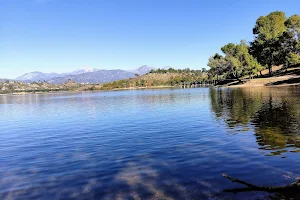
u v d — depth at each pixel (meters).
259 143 15.89
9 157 16.53
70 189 10.63
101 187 10.59
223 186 9.91
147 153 15.27
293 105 32.44
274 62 95.69
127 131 23.23
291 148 14.40
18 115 46.69
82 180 11.53
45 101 96.31
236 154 13.89
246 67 109.88
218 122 24.66
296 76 85.12
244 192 9.30
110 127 26.17
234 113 30.00
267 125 21.33
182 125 24.42
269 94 52.22
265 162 12.33
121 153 15.67
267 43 93.38
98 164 13.73
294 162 12.14
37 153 17.25
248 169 11.56
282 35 81.56
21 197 10.17
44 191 10.62
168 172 11.79
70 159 15.13
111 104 59.47
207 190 9.64
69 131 25.50
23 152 17.77
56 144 19.84
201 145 16.34
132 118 32.06
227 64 119.19
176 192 9.63
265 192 9.22
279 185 9.77
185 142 17.47
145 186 10.36
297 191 9.15
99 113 41.16
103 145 18.28
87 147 18.02
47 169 13.48
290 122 21.91
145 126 25.28
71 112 46.28
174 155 14.45
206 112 33.00
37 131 26.92
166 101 57.25
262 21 97.56
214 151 14.74
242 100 45.03
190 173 11.48
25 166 14.30
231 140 17.14
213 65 132.88
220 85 141.25
